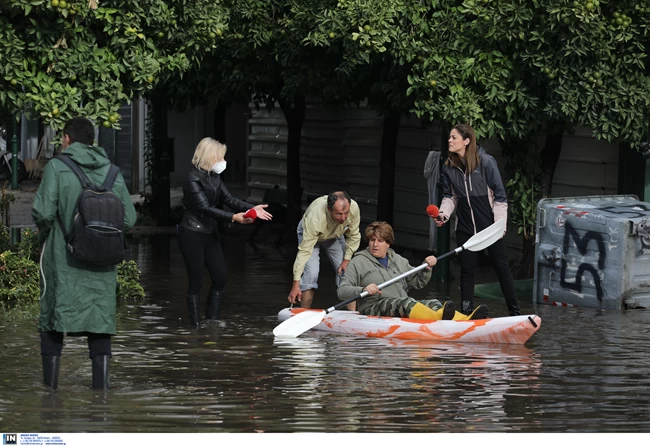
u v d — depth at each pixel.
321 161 38.19
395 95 25.19
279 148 42.88
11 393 12.70
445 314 17.11
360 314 17.86
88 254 12.39
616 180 24.66
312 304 20.78
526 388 13.16
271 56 27.95
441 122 24.16
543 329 17.78
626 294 20.12
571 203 21.45
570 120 21.69
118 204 12.59
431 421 11.52
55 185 12.49
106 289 12.77
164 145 37.41
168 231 35.78
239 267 26.95
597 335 17.17
